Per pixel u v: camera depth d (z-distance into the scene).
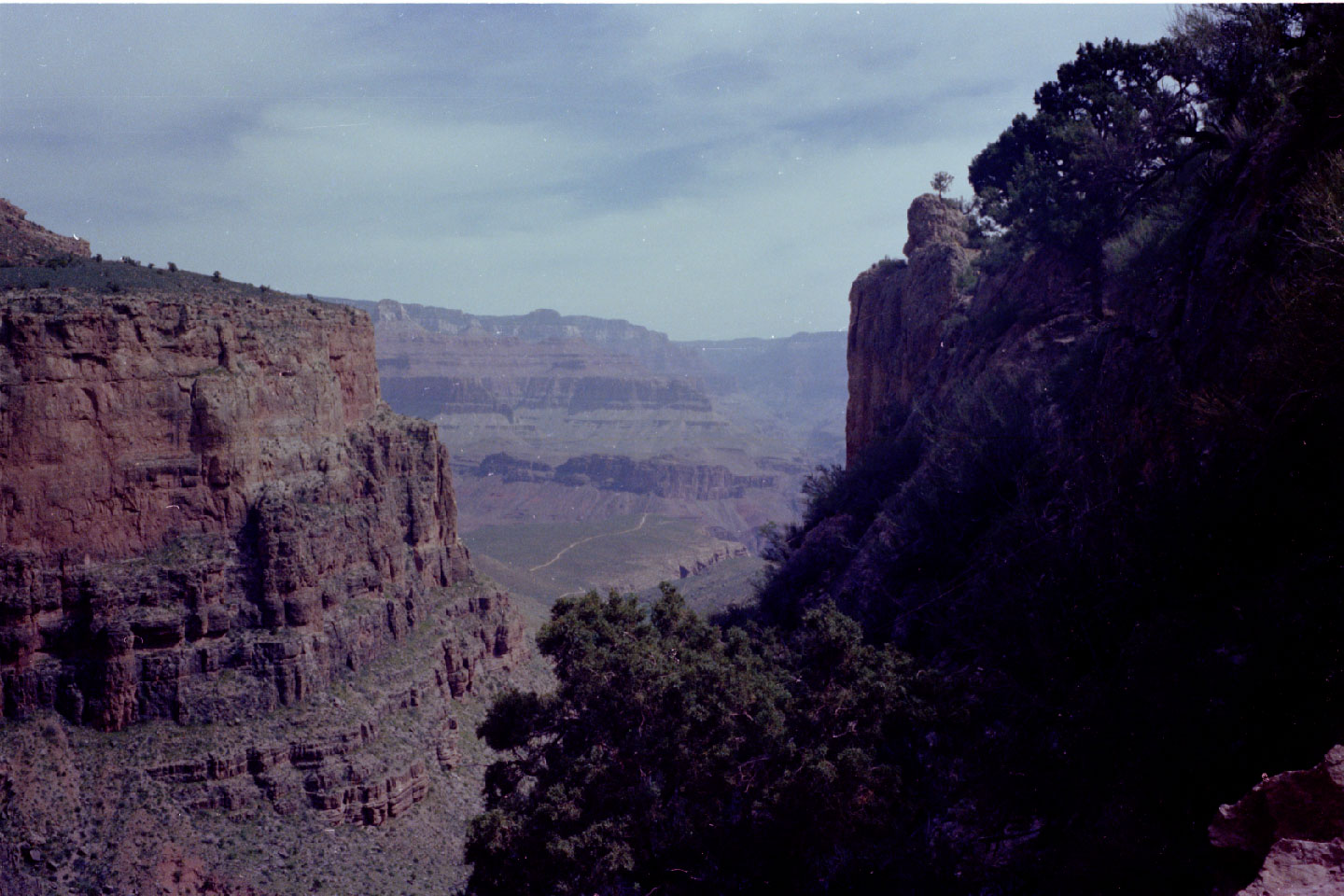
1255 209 26.80
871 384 75.38
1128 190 46.75
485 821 28.66
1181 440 23.62
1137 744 18.17
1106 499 26.95
